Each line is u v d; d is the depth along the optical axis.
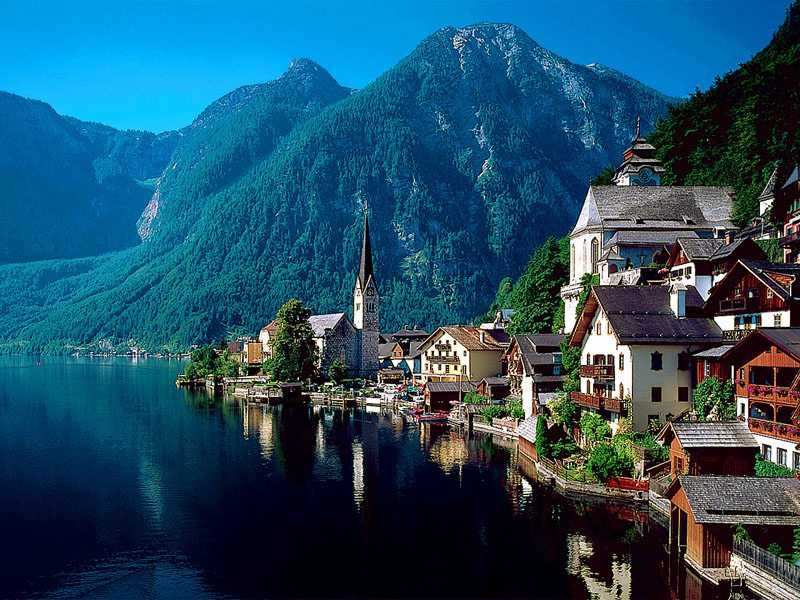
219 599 48.78
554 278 137.88
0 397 169.62
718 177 138.88
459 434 111.00
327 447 99.69
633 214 117.50
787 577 41.84
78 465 88.00
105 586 50.94
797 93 134.12
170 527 63.59
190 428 118.25
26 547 58.84
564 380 102.25
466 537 59.94
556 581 50.44
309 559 55.66
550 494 71.94
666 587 49.00
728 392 67.69
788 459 54.09
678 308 77.00
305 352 190.12
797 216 93.31
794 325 64.62
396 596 48.78
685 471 59.69
